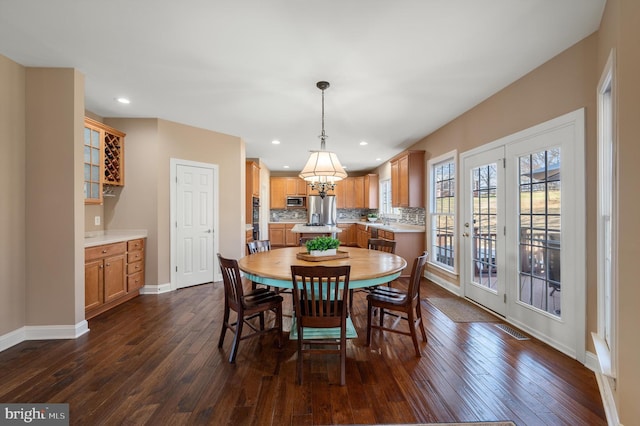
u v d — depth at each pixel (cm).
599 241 199
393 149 581
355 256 292
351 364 216
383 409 166
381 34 205
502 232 300
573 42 217
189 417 160
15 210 244
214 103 333
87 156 326
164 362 217
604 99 195
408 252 492
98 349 237
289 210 911
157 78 272
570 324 225
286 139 499
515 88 278
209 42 215
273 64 246
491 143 312
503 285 301
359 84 283
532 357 225
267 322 304
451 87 292
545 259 251
